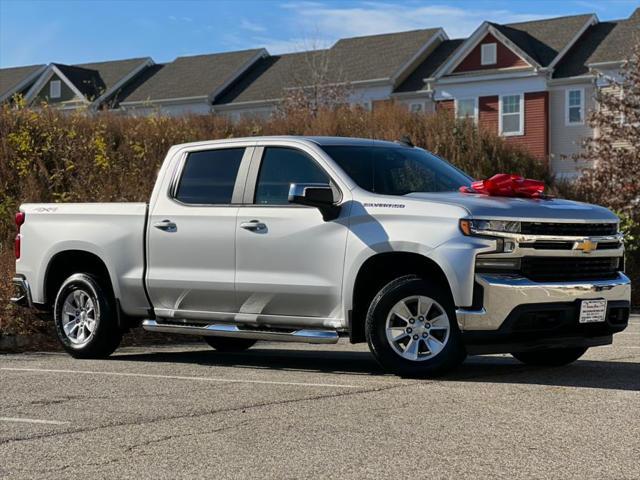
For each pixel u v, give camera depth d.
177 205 9.59
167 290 9.59
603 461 5.46
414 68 46.97
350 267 8.41
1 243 16.52
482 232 7.95
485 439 6.00
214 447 5.90
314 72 45.28
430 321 8.24
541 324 8.02
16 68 59.25
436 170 9.26
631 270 18.44
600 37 43.22
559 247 8.11
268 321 8.98
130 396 7.72
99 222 10.12
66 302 10.45
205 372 9.06
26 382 8.56
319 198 8.38
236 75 51.34
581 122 40.72
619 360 9.61
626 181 22.23
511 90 42.03
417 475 5.20
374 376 8.60
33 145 19.41
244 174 9.25
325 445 5.90
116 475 5.32
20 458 5.74
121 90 53.94
